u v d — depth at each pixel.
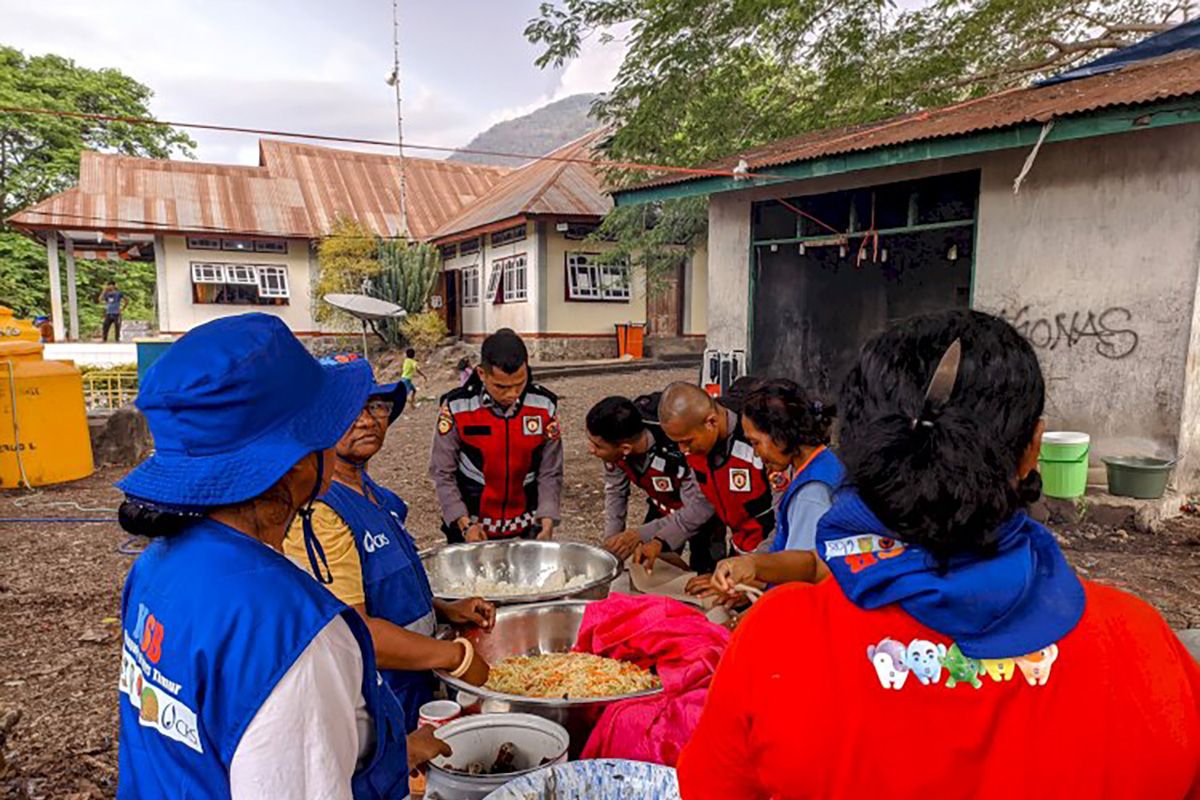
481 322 20.53
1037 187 6.94
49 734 3.37
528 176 21.98
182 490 1.05
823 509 2.13
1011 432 0.87
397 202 23.23
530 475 3.61
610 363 16.86
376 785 1.21
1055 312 6.87
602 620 2.22
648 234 13.15
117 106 28.30
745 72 11.48
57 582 5.45
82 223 18.50
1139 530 5.92
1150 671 0.85
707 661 1.96
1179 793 0.84
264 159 24.02
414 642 1.76
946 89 11.51
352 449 2.07
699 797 0.99
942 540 0.80
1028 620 0.83
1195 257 6.02
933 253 12.25
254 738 0.97
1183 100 5.31
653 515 3.96
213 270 19.92
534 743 1.77
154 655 1.05
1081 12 10.62
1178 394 6.20
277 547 1.19
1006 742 0.81
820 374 11.66
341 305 17.30
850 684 0.85
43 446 8.48
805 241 9.23
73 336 20.09
